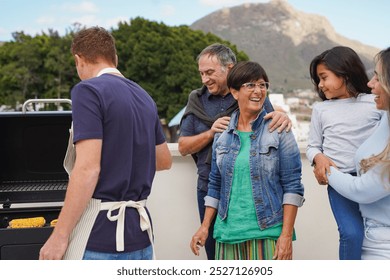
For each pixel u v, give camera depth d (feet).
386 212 5.81
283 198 6.74
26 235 7.03
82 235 5.56
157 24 130.62
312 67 7.23
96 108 5.43
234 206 6.73
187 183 9.30
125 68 124.36
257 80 6.63
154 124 6.17
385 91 5.40
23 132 8.04
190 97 8.10
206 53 7.65
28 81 140.36
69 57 140.97
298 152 6.77
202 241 7.14
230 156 6.78
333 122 7.04
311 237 9.44
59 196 7.79
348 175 6.21
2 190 7.75
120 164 5.60
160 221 9.31
